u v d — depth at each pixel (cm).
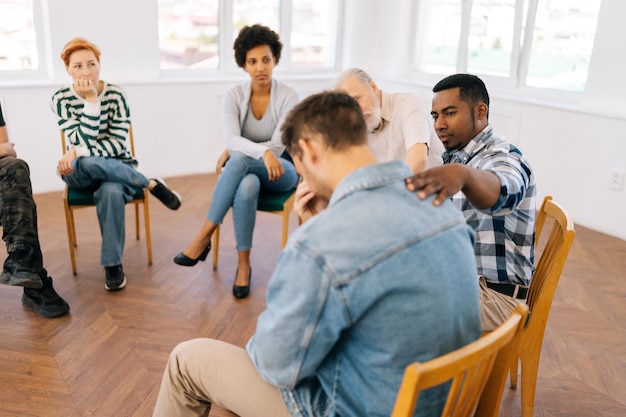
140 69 473
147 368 235
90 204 306
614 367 248
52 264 327
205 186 480
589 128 408
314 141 119
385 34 573
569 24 431
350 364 117
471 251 119
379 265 106
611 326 283
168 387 149
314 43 577
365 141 121
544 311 187
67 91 310
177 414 150
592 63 408
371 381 114
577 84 435
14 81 431
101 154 305
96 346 249
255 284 312
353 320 108
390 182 114
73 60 299
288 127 123
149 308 284
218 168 327
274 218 412
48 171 448
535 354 193
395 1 554
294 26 557
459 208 190
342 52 589
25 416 205
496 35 484
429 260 108
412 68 570
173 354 146
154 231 380
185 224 395
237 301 294
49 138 442
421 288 107
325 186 123
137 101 471
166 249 353
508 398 227
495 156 173
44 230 375
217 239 324
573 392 230
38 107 431
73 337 256
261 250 356
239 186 293
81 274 316
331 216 111
